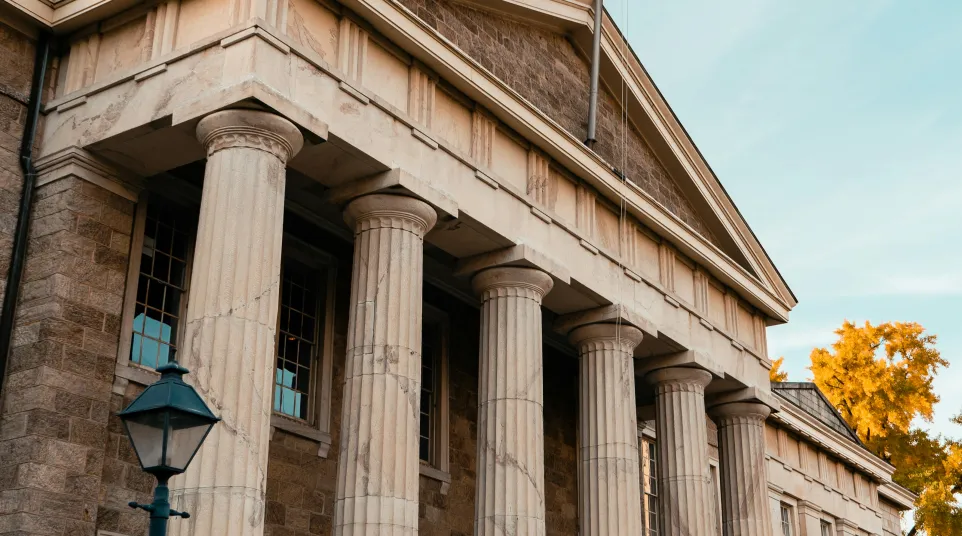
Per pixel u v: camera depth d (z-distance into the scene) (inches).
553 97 897.5
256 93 594.2
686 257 1008.9
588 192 886.4
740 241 1090.1
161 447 364.8
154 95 638.5
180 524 533.6
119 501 652.7
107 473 650.2
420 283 693.9
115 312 665.6
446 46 738.2
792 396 1621.6
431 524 900.6
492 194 772.0
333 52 674.2
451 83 759.7
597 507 836.0
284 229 826.2
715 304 1047.6
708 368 977.5
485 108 788.6
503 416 758.5
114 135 644.7
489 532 733.9
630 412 864.9
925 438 2159.2
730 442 1062.4
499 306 788.0
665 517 938.1
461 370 975.0
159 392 372.5
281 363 815.1
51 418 615.8
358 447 643.5
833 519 1610.5
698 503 930.7
